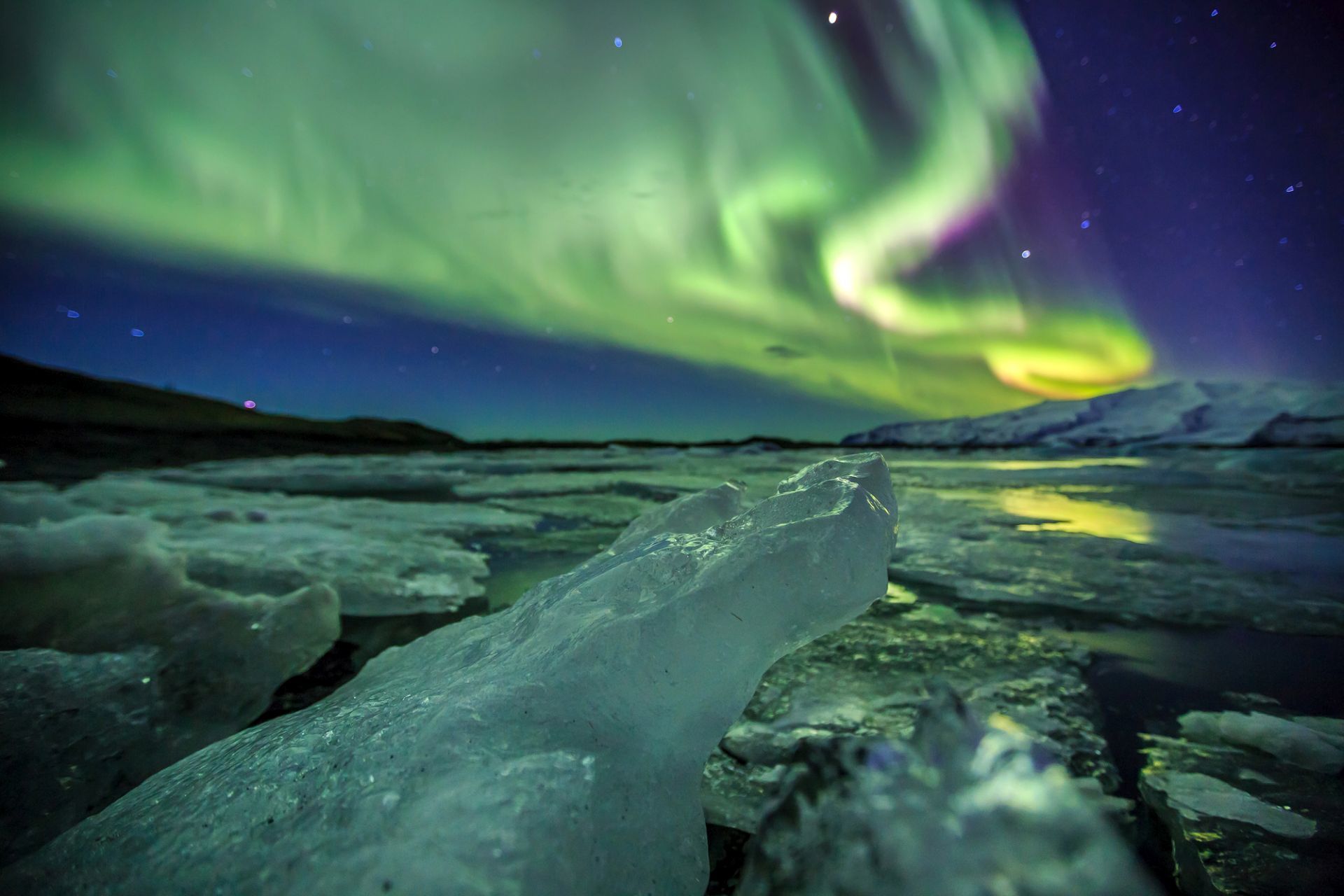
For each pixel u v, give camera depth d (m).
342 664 2.66
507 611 1.78
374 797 0.90
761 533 1.31
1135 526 6.26
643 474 15.25
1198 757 1.80
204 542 4.63
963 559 4.59
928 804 0.74
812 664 2.51
